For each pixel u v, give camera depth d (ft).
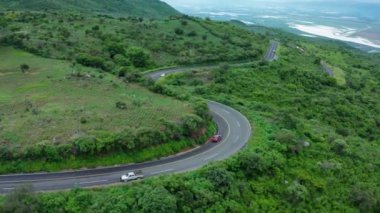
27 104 235.61
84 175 175.52
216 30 589.73
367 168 235.20
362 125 341.82
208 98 314.14
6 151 174.29
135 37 487.61
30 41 388.78
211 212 167.53
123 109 230.27
